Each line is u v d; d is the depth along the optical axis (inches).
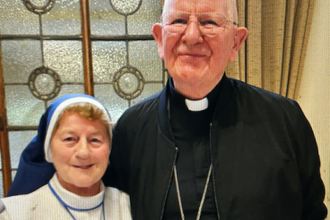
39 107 85.4
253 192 37.7
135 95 86.5
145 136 44.3
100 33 84.5
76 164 35.4
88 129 36.1
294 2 69.9
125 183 44.9
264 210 37.3
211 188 39.7
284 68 72.2
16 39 83.0
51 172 40.8
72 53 84.8
